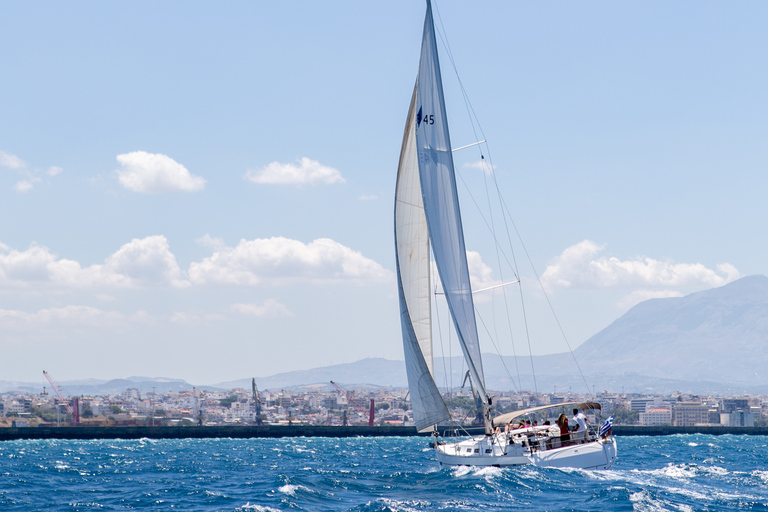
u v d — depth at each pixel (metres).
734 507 69.06
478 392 93.06
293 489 83.75
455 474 88.75
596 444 89.31
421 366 96.56
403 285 97.12
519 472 84.19
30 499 82.38
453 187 93.44
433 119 94.06
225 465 145.88
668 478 89.56
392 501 71.25
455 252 93.12
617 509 66.19
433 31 94.62
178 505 75.50
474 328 92.94
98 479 109.50
